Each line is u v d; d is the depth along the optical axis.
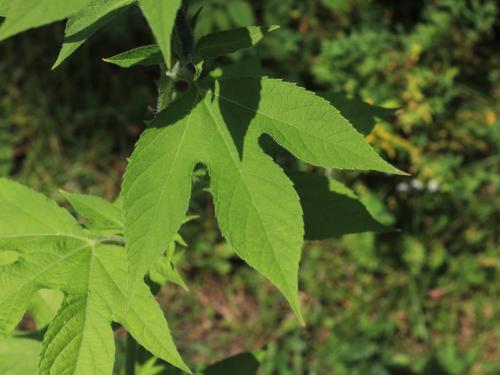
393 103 5.23
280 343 5.25
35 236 1.71
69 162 5.80
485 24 5.58
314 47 5.84
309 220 2.00
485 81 5.84
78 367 1.53
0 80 5.94
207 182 1.86
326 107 1.47
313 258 5.46
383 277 5.45
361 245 5.38
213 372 2.29
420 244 5.36
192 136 1.48
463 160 5.65
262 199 1.44
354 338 5.26
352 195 2.00
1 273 1.62
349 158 1.46
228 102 1.51
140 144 1.44
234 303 5.46
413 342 5.31
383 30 5.64
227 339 5.28
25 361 2.14
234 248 1.42
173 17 1.10
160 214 1.42
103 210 1.95
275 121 1.49
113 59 1.50
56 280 1.64
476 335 5.40
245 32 1.52
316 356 5.18
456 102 5.69
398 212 5.49
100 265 1.68
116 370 4.57
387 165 1.45
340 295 5.40
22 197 1.74
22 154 5.86
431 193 5.43
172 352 1.57
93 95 5.99
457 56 5.58
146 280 1.89
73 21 1.43
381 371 5.11
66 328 1.55
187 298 5.41
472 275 5.49
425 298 5.45
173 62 1.57
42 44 6.09
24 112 5.84
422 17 5.95
